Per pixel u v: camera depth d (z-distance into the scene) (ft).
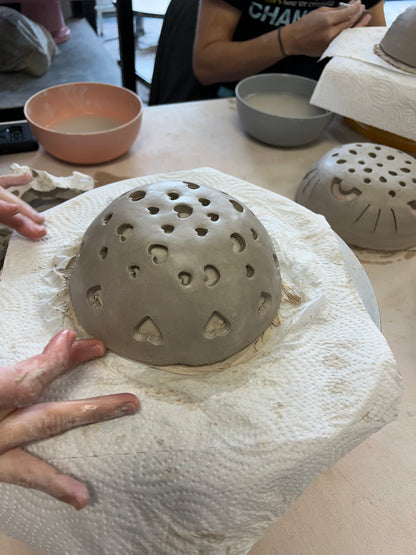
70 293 1.85
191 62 4.95
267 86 3.98
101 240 1.66
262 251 1.71
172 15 4.80
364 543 1.78
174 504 1.48
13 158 3.46
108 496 1.49
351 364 1.75
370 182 2.68
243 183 2.68
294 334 1.88
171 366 1.71
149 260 1.54
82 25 5.85
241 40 4.61
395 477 1.98
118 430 1.54
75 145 3.18
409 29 3.10
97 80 4.95
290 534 1.81
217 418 1.58
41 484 1.40
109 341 1.67
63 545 1.61
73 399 1.61
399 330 2.51
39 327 1.85
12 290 2.00
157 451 1.50
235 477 1.46
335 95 3.33
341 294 2.06
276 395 1.64
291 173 3.53
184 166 3.51
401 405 2.20
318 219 2.45
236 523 1.49
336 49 3.45
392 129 3.26
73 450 1.50
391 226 2.68
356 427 1.60
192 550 1.55
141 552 1.58
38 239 2.23
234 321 1.60
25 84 4.67
